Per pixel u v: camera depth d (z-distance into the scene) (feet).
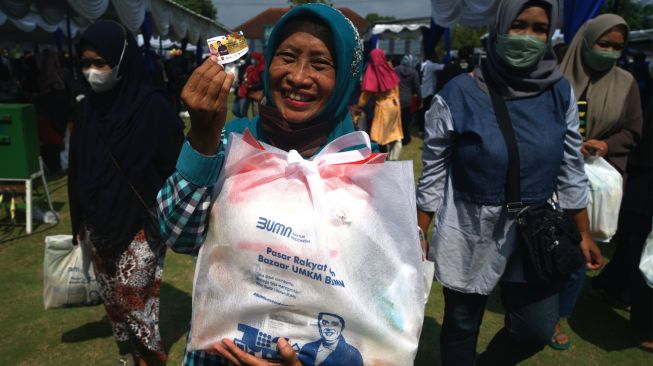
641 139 8.09
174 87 39.22
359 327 3.14
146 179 6.65
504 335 6.01
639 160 8.14
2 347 8.34
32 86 30.96
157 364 7.30
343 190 3.29
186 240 3.46
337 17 3.54
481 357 6.31
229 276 3.26
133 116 6.54
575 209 5.85
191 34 40.45
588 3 11.57
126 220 6.53
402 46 68.80
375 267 3.25
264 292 3.17
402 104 25.77
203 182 3.17
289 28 3.58
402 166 3.36
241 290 3.22
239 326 3.28
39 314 9.37
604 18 7.75
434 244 5.98
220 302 3.31
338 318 3.13
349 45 3.54
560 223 5.23
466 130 5.40
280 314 3.19
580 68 8.13
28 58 30.99
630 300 9.21
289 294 3.12
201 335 3.44
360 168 3.28
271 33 3.65
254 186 3.24
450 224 5.80
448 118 5.60
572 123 5.60
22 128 13.02
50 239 7.58
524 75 5.52
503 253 5.53
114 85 6.67
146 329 6.86
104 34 6.41
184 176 3.15
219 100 2.83
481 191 5.42
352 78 3.71
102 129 6.54
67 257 7.64
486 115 5.41
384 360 3.23
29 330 8.85
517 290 5.68
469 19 21.06
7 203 13.97
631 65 20.67
